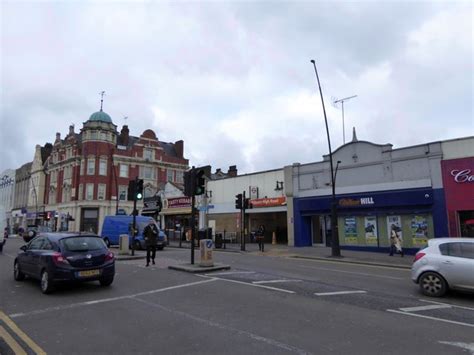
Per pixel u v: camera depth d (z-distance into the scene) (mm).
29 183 68375
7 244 31641
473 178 18172
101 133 52156
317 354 4895
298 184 25812
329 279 11508
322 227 24906
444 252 9180
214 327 6125
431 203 19344
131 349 5105
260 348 5121
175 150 61219
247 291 9250
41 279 9367
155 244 14820
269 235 31547
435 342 5426
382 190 21438
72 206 51969
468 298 8828
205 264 13352
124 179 52812
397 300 8438
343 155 23547
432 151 19703
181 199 37062
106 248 10156
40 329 6074
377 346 5227
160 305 7730
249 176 30859
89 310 7344
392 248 19031
